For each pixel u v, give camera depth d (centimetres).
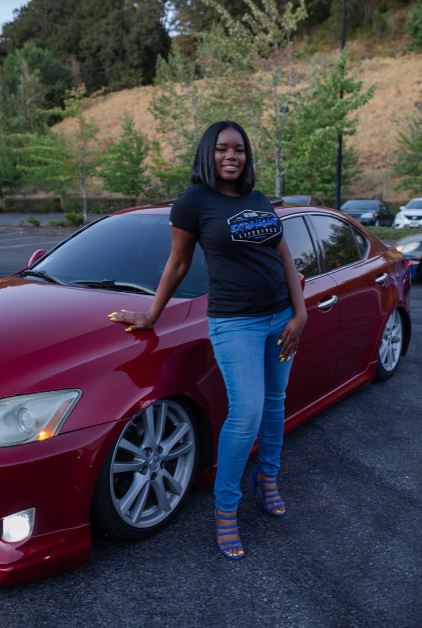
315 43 7331
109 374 223
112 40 7844
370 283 392
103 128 6138
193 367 251
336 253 374
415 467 314
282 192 2152
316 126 1775
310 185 2356
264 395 247
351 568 228
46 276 317
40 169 2738
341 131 1797
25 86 5450
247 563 230
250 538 248
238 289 219
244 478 301
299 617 200
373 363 411
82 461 209
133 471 236
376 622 198
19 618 197
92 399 215
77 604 204
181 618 198
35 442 202
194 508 270
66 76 7619
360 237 417
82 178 2759
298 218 351
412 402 409
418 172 2538
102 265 320
